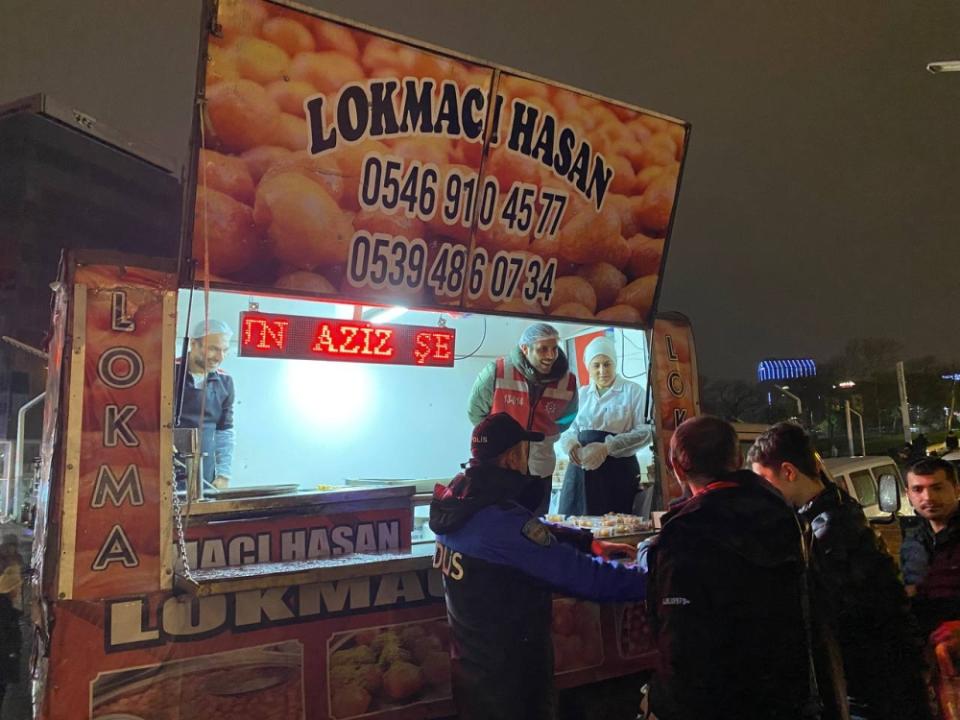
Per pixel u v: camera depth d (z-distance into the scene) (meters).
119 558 2.61
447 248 3.48
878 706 2.61
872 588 2.61
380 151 3.20
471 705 2.38
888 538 6.56
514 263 3.70
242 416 5.45
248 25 2.82
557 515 4.16
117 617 2.57
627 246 4.04
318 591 2.90
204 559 2.98
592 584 2.38
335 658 2.90
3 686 4.41
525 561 2.36
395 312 3.96
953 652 3.04
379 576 3.03
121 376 2.71
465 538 2.41
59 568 2.52
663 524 2.04
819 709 1.88
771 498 1.99
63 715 2.46
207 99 2.80
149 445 2.72
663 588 1.93
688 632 1.86
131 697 2.56
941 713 2.99
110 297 2.73
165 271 2.85
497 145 3.49
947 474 3.35
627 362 5.01
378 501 3.41
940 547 3.22
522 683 2.38
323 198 3.11
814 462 2.76
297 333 3.56
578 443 4.77
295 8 2.89
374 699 2.96
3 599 4.68
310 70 2.98
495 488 2.44
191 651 2.66
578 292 3.94
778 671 1.84
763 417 38.44
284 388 5.61
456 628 2.46
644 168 4.01
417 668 3.07
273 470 5.55
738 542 1.88
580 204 3.82
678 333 4.36
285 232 3.05
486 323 5.68
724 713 1.83
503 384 4.52
